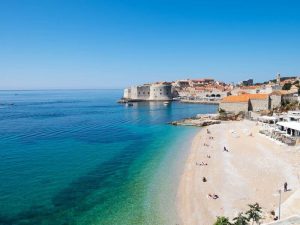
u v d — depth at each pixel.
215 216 39.91
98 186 51.91
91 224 38.81
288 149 70.44
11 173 59.09
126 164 65.19
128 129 116.19
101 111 196.50
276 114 119.44
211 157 67.94
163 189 49.91
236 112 141.88
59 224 38.81
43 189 50.47
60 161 68.19
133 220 39.72
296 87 182.62
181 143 85.81
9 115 175.62
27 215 41.12
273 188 47.41
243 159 64.69
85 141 91.94
